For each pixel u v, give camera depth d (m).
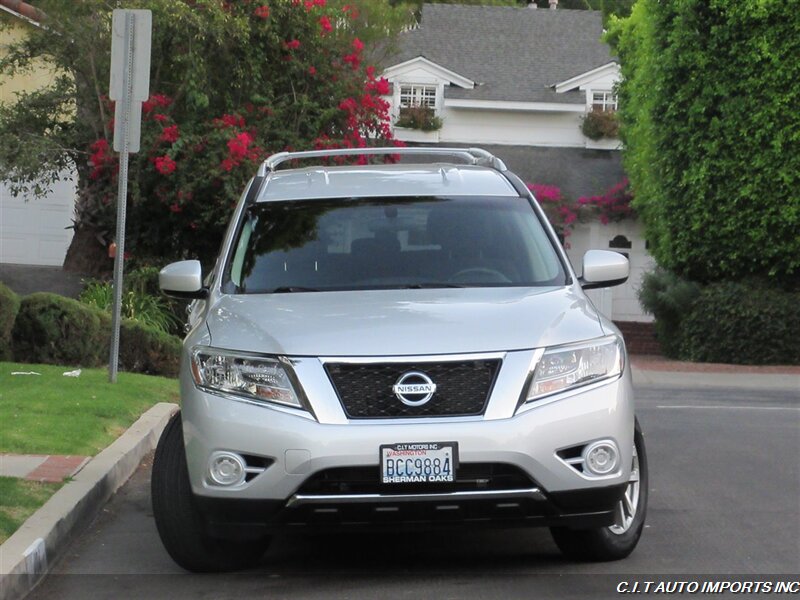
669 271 31.61
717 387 24.03
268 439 7.76
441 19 53.56
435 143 49.72
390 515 7.77
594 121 49.44
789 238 29.38
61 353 17.78
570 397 7.95
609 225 46.12
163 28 23.97
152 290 24.33
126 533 9.90
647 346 37.41
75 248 29.34
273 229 9.91
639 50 36.41
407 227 9.87
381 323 8.14
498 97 49.34
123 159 15.86
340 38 26.80
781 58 28.61
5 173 25.42
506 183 10.63
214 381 8.09
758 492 11.49
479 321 8.18
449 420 7.74
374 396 7.80
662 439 15.12
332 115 25.80
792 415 17.83
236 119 24.48
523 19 54.09
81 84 25.38
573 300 8.91
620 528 8.73
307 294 9.09
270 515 7.82
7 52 28.22
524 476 7.76
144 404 14.98
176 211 24.20
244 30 24.22
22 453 11.40
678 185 30.25
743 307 29.25
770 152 28.92
